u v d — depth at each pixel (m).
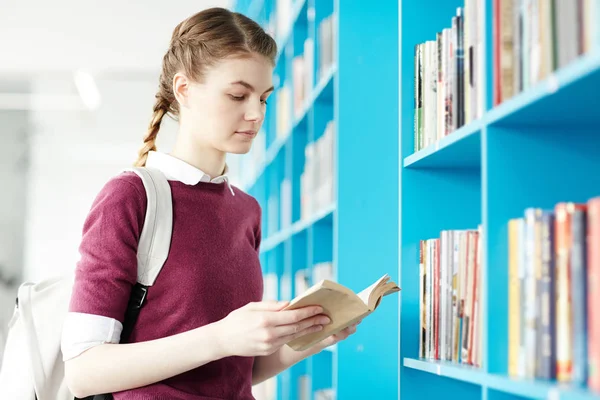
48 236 5.63
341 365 2.18
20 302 1.66
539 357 1.12
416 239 1.75
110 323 1.45
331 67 2.44
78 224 5.64
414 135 1.76
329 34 2.71
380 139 2.27
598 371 0.96
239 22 1.63
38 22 5.39
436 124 1.63
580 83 0.98
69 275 1.71
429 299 1.62
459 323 1.47
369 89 2.29
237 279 1.62
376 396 2.18
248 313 1.37
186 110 1.64
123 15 5.41
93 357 1.43
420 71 1.73
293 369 3.37
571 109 1.13
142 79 5.70
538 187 1.25
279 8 4.01
